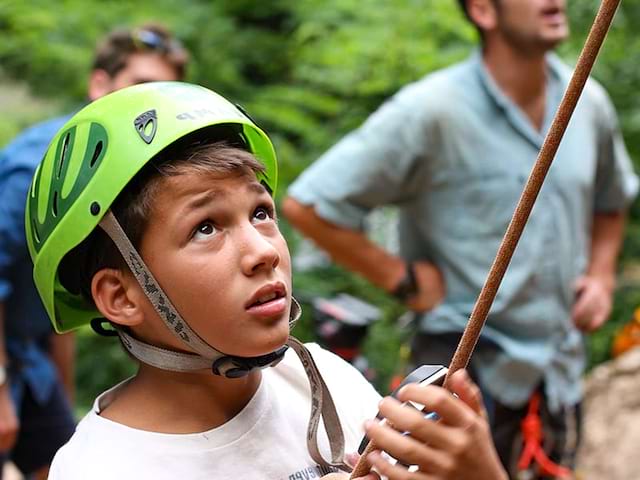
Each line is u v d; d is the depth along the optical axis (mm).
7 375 3695
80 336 5465
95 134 1562
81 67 5859
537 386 3418
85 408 5281
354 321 3688
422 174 3389
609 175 3758
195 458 1575
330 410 1662
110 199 1523
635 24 6215
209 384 1609
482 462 1398
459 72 3402
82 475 1559
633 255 6223
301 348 1635
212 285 1509
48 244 1604
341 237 3453
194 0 6484
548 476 3457
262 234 1549
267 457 1618
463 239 3359
